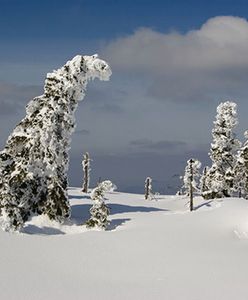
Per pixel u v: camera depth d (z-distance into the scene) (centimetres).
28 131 3972
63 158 4041
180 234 3241
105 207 3822
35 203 3972
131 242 2803
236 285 1769
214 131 6125
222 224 3694
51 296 1471
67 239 2709
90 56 4169
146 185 7506
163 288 1691
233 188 6034
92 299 1477
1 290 1475
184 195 8000
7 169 3941
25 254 2114
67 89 4031
